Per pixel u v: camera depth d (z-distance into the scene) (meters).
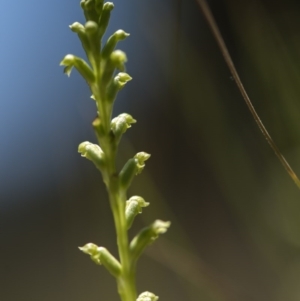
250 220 0.22
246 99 0.19
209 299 0.22
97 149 0.17
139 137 0.26
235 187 0.22
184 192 0.26
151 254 0.22
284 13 0.21
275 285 0.23
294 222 0.22
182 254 0.22
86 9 0.17
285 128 0.21
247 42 0.21
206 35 0.23
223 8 0.23
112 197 0.17
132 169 0.17
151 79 0.25
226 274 0.26
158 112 0.25
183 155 0.25
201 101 0.22
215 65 0.22
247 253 0.26
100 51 0.17
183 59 0.22
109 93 0.17
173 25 0.22
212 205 0.27
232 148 0.22
